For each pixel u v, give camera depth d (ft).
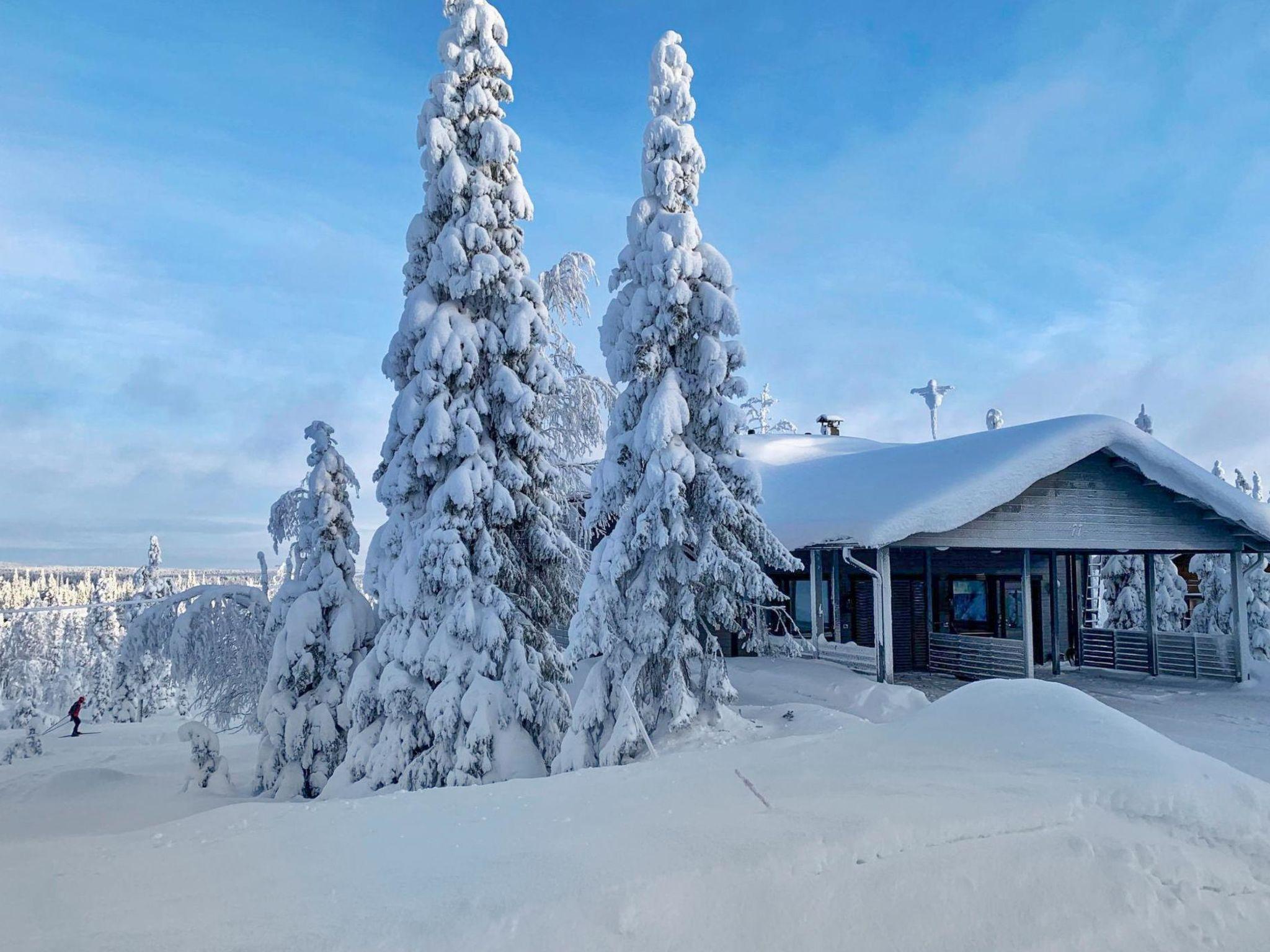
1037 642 80.64
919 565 74.95
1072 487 61.93
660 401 39.99
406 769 42.04
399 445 47.91
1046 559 80.89
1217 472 134.72
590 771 24.75
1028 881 15.08
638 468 42.19
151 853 17.94
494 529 46.14
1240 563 65.26
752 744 26.55
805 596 77.36
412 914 14.05
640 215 43.50
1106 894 14.92
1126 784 18.57
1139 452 59.82
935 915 14.10
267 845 18.30
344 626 51.62
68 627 235.81
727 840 16.17
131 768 73.26
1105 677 69.87
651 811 18.88
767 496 70.90
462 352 45.57
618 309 45.27
